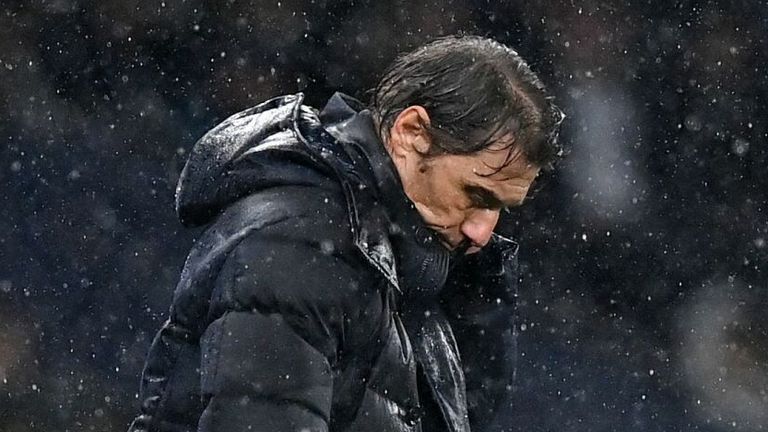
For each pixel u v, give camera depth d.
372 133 7.74
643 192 34.06
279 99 8.12
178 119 34.41
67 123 34.28
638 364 30.22
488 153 7.68
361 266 7.48
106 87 34.44
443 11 33.09
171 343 7.87
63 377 27.00
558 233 33.66
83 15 34.06
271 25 33.72
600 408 28.31
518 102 7.69
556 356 30.55
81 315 29.55
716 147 34.38
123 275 31.30
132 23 34.28
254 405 7.15
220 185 7.73
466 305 9.07
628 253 33.62
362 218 7.44
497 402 9.25
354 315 7.45
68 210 33.09
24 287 30.19
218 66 34.19
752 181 34.09
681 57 34.31
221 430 7.14
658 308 32.59
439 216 7.84
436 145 7.71
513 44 33.75
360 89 33.66
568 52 34.03
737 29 34.12
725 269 33.47
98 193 33.47
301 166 7.60
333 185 7.56
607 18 33.84
